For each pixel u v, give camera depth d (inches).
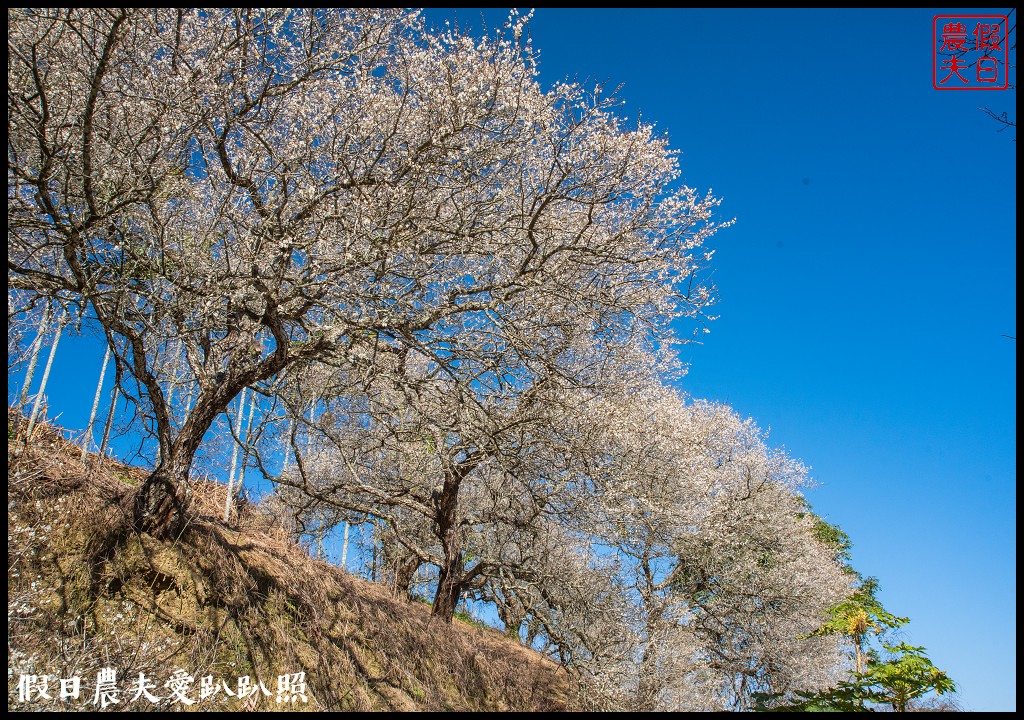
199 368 331.3
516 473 404.5
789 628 632.4
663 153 377.7
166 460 315.0
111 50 265.9
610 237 383.9
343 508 448.5
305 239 319.6
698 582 618.2
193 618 285.7
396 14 334.0
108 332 302.7
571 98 358.9
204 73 297.1
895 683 214.1
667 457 528.4
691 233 397.4
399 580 542.9
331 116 339.0
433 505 460.8
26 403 298.0
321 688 304.8
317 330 326.0
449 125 332.8
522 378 404.2
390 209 315.3
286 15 316.5
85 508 285.4
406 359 390.6
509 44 335.0
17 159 289.1
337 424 441.4
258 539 381.4
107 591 270.2
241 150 346.3
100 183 271.3
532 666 520.7
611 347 429.1
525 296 376.8
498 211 376.8
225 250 321.7
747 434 733.3
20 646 220.2
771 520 677.3
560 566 511.8
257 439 374.6
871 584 767.1
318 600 351.6
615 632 502.3
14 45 271.1
